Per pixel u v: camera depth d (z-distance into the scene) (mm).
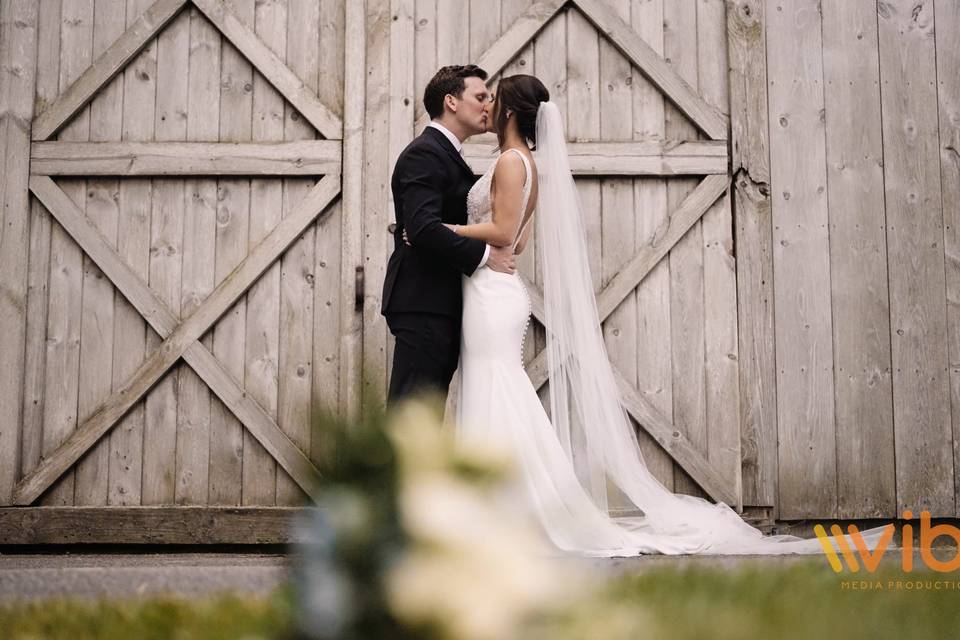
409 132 4699
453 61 4742
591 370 4090
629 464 4051
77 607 2318
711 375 4656
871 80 4801
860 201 4754
